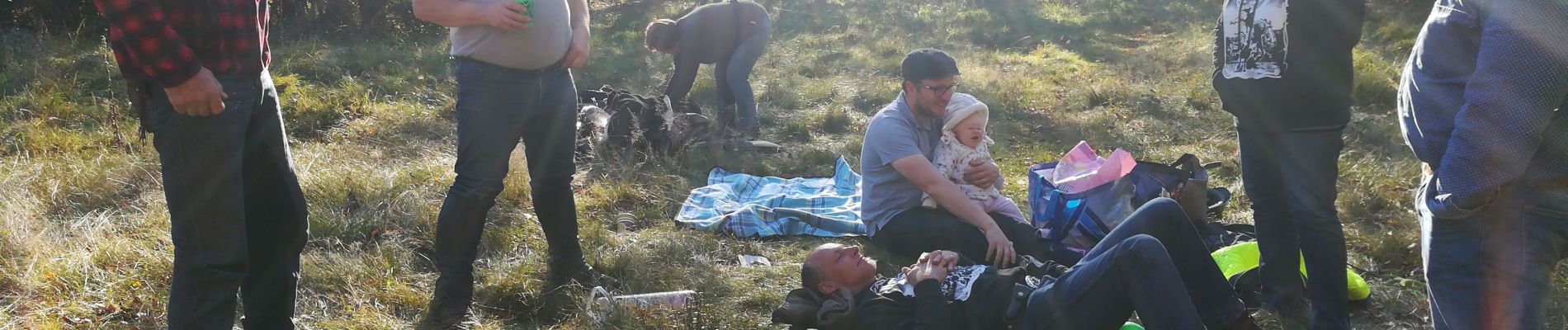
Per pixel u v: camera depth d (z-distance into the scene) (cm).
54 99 723
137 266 396
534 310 375
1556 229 235
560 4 361
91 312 352
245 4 259
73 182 511
